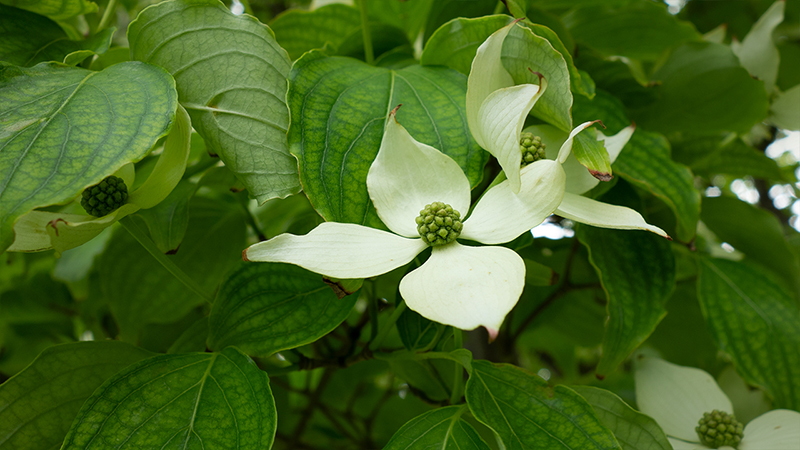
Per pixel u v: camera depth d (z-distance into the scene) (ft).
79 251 1.25
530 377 0.96
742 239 1.29
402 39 1.16
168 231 1.03
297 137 0.94
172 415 0.91
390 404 1.50
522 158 0.97
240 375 0.94
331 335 1.25
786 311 1.15
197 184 1.07
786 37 1.83
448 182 0.95
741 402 1.20
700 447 1.12
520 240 1.01
